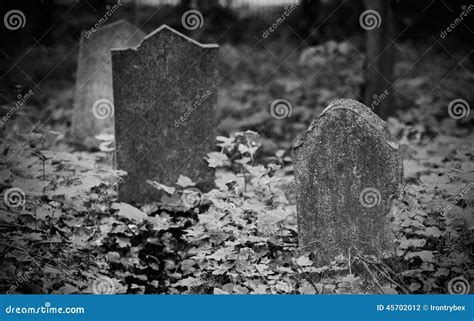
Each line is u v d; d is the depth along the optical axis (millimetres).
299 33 15016
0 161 5348
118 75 5848
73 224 4820
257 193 5352
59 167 5828
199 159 6047
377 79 8164
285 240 4957
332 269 4449
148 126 5945
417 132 7504
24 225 4512
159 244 5160
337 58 11461
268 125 9211
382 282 4379
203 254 4617
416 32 15016
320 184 4551
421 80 11219
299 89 10984
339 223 4562
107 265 4691
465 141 7574
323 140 4492
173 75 5891
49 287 4141
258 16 15922
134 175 5996
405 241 4406
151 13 15430
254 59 13289
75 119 7898
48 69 11836
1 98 9273
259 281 4391
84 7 14414
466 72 12391
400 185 4469
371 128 4402
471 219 4613
